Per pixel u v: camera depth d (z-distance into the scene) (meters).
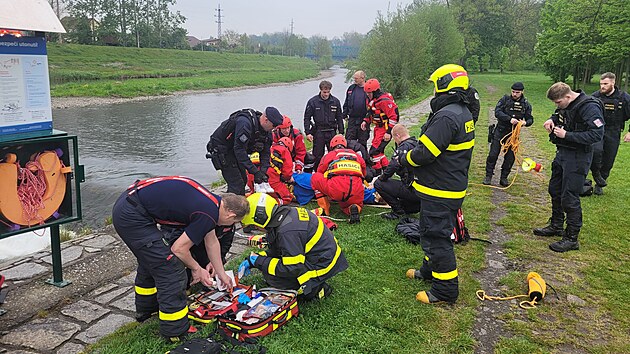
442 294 4.24
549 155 11.50
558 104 5.43
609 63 29.44
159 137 18.78
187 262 3.61
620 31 25.67
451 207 4.10
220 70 66.19
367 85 8.45
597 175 7.78
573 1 30.86
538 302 4.39
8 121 4.02
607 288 4.66
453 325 3.94
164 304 3.57
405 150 6.09
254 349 3.52
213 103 33.78
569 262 5.25
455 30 42.38
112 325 3.91
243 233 6.01
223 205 3.62
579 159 5.35
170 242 3.86
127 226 3.51
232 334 3.66
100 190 10.55
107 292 4.46
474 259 5.27
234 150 5.88
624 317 4.13
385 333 3.79
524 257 5.38
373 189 7.25
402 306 4.20
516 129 8.20
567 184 5.46
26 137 4.16
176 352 3.26
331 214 6.77
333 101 8.84
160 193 3.53
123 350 3.51
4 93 3.96
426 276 4.66
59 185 4.49
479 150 11.93
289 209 4.16
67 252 5.34
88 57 56.12
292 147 7.31
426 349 3.61
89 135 18.94
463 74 4.07
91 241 5.70
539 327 3.97
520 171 9.73
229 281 3.90
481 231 6.19
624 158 11.16
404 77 31.70
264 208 3.99
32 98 4.17
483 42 66.88
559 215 5.97
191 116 26.17
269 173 6.88
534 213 6.94
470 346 3.66
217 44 106.94
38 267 4.94
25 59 4.08
